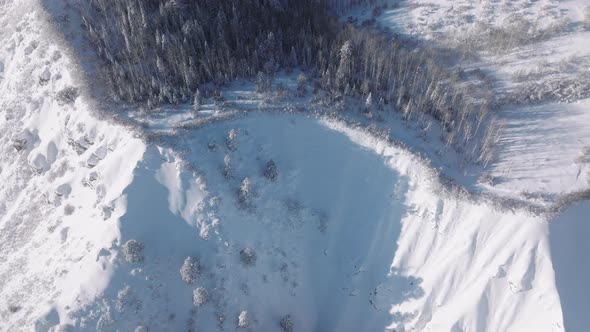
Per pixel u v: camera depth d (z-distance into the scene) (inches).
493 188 2247.8
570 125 2546.8
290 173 2413.9
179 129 2342.5
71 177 2359.7
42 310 1961.1
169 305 2026.3
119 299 1935.3
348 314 2249.0
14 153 2684.5
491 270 2023.9
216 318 2062.0
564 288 1891.0
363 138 2440.9
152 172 2212.1
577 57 2864.2
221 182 2251.5
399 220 2315.5
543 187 2219.5
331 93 2642.7
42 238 2289.6
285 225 2313.0
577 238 2050.9
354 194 2440.9
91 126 2427.4
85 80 2605.8
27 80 2815.0
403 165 2346.2
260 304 2158.0
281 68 2859.3
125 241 2034.9
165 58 2768.2
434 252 2192.4
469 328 1972.2
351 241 2375.7
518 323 1916.8
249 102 2561.5
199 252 2127.2
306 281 2290.8
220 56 2714.1
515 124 2605.8
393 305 2197.3
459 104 2699.3
